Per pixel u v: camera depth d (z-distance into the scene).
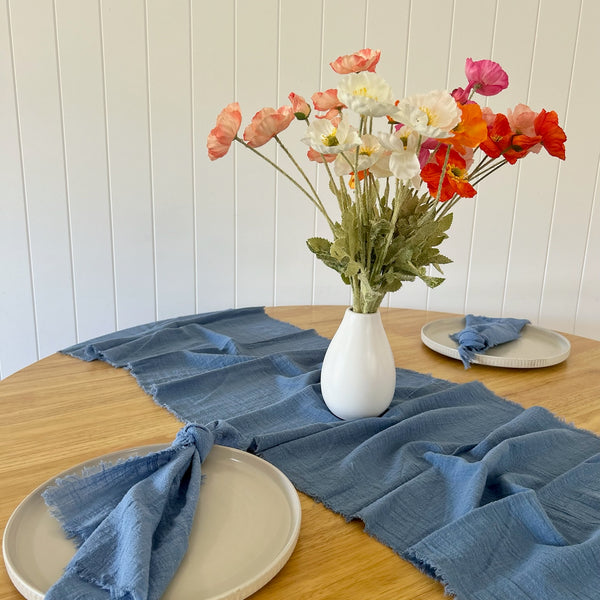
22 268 1.80
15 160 1.72
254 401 1.07
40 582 0.57
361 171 0.89
